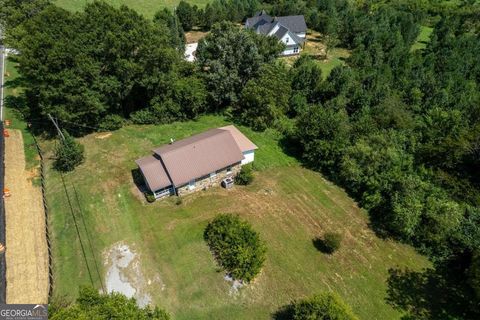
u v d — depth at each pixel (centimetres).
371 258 3083
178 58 4953
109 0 9094
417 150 3953
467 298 2781
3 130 4191
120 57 4012
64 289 2630
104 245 2986
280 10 9144
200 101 4722
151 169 3391
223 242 2862
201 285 2717
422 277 2948
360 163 3731
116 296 2016
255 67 4997
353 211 3566
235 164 3816
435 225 3116
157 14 7362
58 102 4050
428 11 10119
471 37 7481
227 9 8788
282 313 2577
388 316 2648
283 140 4653
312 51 7762
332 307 2230
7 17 5353
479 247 2922
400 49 6806
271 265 2922
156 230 3139
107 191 3506
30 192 3447
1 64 5597
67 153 3675
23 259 2814
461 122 4375
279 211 3472
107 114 4422
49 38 3716
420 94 5253
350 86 5219
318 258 3034
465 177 3638
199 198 3531
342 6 9900
